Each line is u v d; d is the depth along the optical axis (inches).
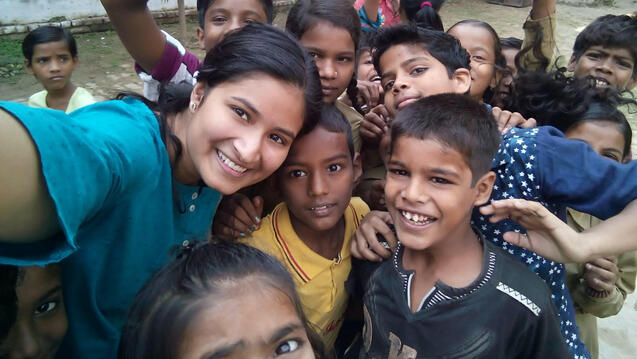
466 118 49.5
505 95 100.8
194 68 86.2
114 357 53.8
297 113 48.5
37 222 31.6
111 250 47.6
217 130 46.0
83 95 147.6
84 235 44.7
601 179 53.7
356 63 89.2
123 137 42.1
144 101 53.2
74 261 45.8
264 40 47.6
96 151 35.7
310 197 60.7
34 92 263.9
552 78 80.7
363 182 81.0
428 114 49.8
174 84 55.4
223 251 42.3
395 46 72.2
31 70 152.0
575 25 459.8
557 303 61.6
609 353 114.4
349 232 67.9
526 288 49.0
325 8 76.2
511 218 53.9
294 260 63.5
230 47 47.6
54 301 46.1
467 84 72.6
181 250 45.9
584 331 82.6
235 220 64.5
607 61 102.7
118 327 53.6
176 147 50.3
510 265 50.8
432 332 50.0
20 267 41.1
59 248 34.0
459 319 49.1
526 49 107.0
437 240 50.5
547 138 57.9
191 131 48.4
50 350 47.2
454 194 49.0
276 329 37.0
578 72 107.0
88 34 365.7
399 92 70.4
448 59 70.9
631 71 102.3
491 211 51.7
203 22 84.8
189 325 36.3
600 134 74.5
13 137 29.1
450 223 49.8
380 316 54.7
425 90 69.3
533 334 49.3
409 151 49.4
